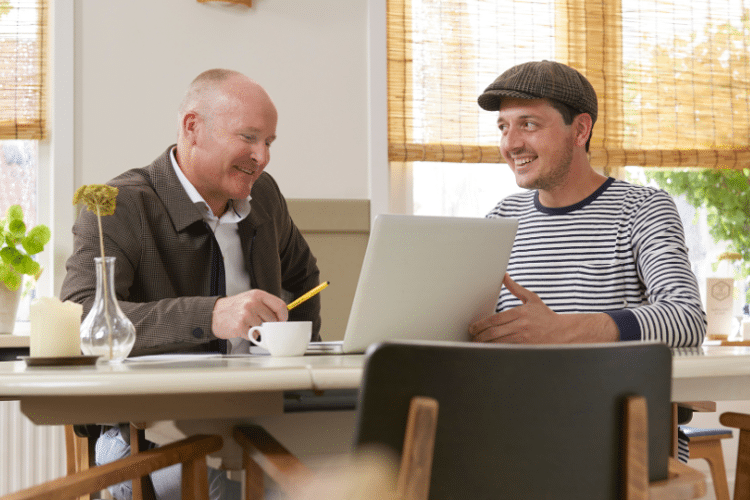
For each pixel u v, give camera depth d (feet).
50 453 8.27
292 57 8.96
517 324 3.93
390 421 2.00
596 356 2.18
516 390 2.09
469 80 9.57
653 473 2.35
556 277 5.53
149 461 2.70
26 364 3.33
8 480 8.16
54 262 8.27
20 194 8.79
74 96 8.37
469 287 3.86
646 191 5.47
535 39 9.79
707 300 9.26
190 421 3.28
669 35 10.05
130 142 8.50
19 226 7.98
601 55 9.87
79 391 2.56
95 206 3.63
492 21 9.67
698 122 10.07
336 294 8.91
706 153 9.95
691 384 3.26
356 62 9.14
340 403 3.35
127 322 3.62
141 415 2.80
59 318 3.40
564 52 9.85
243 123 5.77
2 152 8.75
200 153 5.82
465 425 2.04
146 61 8.56
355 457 1.99
